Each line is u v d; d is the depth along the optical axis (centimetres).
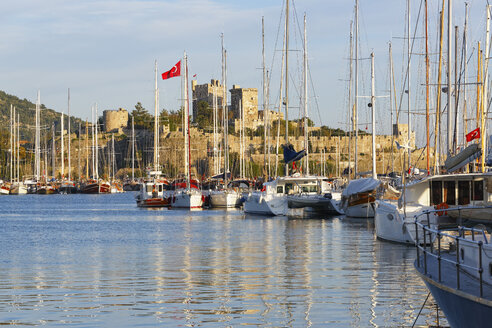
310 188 5800
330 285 2238
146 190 8250
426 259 1609
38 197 12950
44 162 18750
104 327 1714
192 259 2953
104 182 14525
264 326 1712
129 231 4553
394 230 3303
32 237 4206
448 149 3541
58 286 2284
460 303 1285
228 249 3328
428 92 4484
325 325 1714
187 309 1909
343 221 5078
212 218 5719
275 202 5756
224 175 8088
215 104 9781
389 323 1723
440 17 4206
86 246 3584
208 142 15750
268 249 3291
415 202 3125
